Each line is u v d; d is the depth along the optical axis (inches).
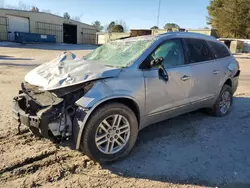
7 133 157.4
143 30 1347.2
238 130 179.3
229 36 1713.8
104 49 175.6
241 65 633.0
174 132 172.2
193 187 112.5
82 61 149.6
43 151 136.9
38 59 611.5
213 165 131.0
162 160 134.6
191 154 142.1
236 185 114.8
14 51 821.9
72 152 137.9
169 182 115.6
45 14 1544.0
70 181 113.5
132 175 120.2
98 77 123.3
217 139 163.3
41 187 108.2
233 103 251.8
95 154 123.7
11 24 1380.4
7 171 117.7
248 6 1632.6
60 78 125.3
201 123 190.4
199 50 178.5
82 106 117.3
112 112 125.2
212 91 187.9
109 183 113.4
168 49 156.3
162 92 146.8
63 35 1700.3
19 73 391.5
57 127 117.5
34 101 121.0
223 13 1705.2
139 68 138.0
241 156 141.6
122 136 133.3
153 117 147.6
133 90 131.3
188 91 164.2
